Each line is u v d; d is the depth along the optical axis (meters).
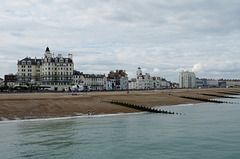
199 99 105.81
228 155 28.14
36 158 26.95
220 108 77.31
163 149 30.27
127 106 72.56
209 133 38.75
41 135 36.72
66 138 35.06
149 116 57.81
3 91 127.00
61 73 168.12
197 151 29.56
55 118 52.75
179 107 80.50
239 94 173.50
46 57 173.88
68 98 80.44
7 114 53.47
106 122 48.59
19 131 39.25
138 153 28.78
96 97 90.75
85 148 30.47
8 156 27.52
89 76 190.38
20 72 168.88
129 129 41.50
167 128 42.69
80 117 54.97
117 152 29.08
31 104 64.06
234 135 37.34
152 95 114.06
